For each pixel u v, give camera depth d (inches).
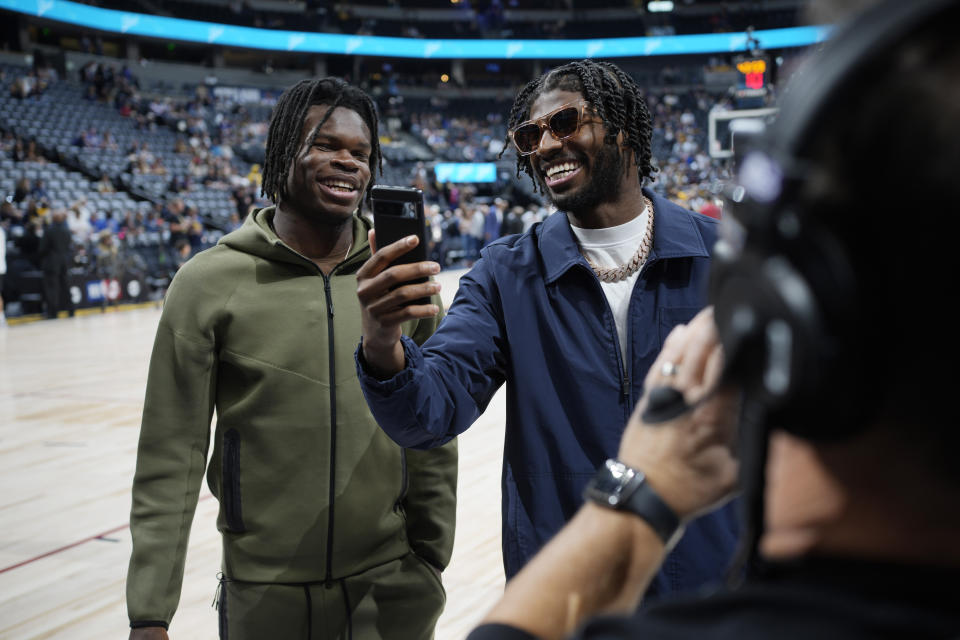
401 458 64.0
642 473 20.7
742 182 13.1
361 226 66.9
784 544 13.7
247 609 60.2
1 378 272.2
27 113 714.8
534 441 52.8
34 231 454.6
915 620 11.9
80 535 132.3
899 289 11.2
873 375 11.5
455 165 930.7
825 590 12.8
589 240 56.4
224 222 629.6
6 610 106.0
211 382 61.4
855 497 12.7
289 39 1095.6
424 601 64.1
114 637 99.0
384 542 63.1
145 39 1037.8
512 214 655.8
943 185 10.9
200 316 60.6
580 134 53.7
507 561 53.4
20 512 143.3
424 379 45.2
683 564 48.9
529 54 1250.6
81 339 361.4
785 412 12.5
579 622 20.1
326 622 60.4
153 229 537.6
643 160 55.9
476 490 151.9
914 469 12.1
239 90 1036.5
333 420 61.1
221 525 62.3
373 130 65.9
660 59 1288.1
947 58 11.3
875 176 11.3
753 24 1234.0
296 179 62.4
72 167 635.5
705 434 20.2
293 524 60.1
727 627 13.0
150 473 59.7
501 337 55.2
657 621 14.1
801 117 12.1
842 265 11.5
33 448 185.8
